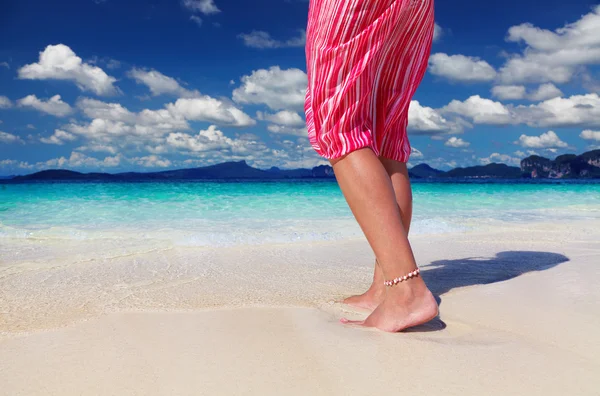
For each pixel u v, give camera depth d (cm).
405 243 152
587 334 144
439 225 506
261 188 1448
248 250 358
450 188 1602
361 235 438
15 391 106
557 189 1519
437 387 105
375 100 164
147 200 911
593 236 428
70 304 196
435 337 144
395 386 105
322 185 1686
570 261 284
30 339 144
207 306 188
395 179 189
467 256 321
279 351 129
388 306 153
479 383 107
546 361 121
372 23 147
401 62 164
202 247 373
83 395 104
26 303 198
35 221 562
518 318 163
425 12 160
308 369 116
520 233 456
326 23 150
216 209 732
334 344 135
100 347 135
